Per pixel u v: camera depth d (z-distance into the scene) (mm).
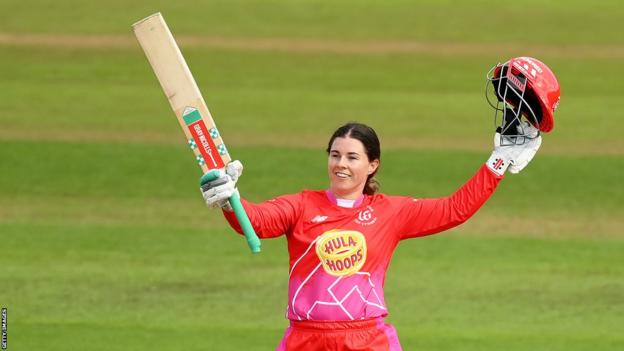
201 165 17797
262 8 72125
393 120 53719
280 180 45219
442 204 18484
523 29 69250
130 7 71688
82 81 59406
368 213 18297
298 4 72938
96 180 45219
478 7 73312
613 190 44594
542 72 18359
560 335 29672
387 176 45688
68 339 28766
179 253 37125
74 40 65812
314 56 64062
